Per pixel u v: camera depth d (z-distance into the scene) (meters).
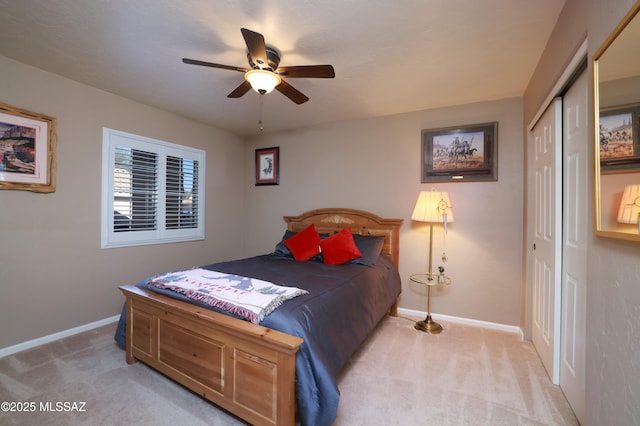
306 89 2.78
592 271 1.21
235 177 4.43
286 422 1.36
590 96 1.21
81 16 1.78
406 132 3.39
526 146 2.70
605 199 1.09
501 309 2.92
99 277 2.88
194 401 1.76
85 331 2.75
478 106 3.04
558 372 1.94
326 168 3.88
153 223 3.36
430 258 2.95
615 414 1.03
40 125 2.46
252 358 1.49
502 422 1.61
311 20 1.78
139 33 1.95
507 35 1.92
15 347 2.34
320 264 2.88
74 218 2.70
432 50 2.10
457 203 3.11
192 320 1.74
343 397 1.81
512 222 2.89
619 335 1.01
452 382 1.98
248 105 3.24
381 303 2.61
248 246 4.52
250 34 1.56
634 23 0.92
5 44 2.09
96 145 2.83
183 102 3.16
